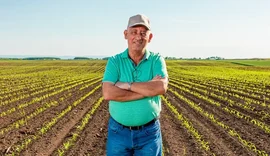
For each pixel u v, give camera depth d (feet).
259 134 33.01
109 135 13.56
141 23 12.39
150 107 12.92
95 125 37.22
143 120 12.89
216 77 134.62
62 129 34.76
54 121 37.78
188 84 96.68
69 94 67.67
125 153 13.38
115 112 13.15
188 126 35.17
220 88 84.64
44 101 57.06
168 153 26.30
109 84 12.96
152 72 13.15
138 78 13.04
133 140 13.07
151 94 12.62
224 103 55.93
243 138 31.22
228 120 40.24
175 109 46.55
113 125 13.33
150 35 13.20
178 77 134.31
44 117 41.29
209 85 94.68
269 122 39.27
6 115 42.91
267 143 29.60
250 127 36.24
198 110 47.11
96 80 116.37
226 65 312.09
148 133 13.06
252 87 89.04
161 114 43.98
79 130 34.35
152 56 13.24
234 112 44.93
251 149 27.58
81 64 326.24
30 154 26.13
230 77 136.26
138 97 12.70
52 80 112.88
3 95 67.31
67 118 40.70
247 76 145.48
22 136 31.63
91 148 28.02
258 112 46.24
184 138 31.12
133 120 12.86
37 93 70.08
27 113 44.50
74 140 30.27
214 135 32.30
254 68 255.09
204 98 60.34
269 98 64.80
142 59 13.03
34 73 165.07
